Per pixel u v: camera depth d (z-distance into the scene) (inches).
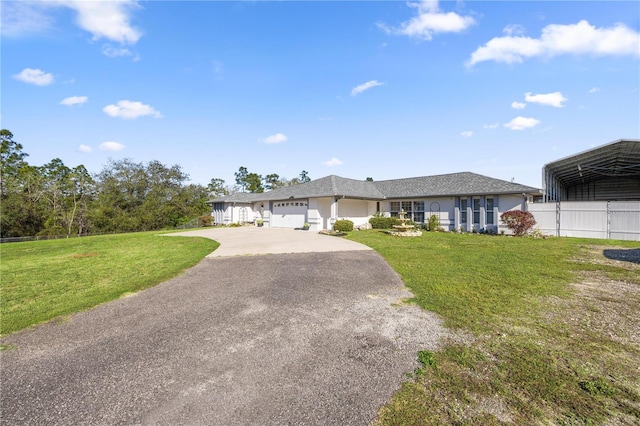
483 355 132.0
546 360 126.9
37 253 531.8
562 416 92.7
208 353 140.6
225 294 239.8
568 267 307.6
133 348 147.9
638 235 560.7
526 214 619.8
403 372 119.9
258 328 169.2
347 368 124.1
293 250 472.4
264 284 268.2
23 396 109.7
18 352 147.0
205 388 112.2
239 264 367.2
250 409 99.1
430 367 123.2
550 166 762.8
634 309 186.4
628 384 109.2
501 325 164.6
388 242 552.7
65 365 132.6
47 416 98.0
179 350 144.4
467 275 278.4
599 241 539.5
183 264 370.3
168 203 1545.3
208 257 423.8
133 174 1582.2
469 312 184.4
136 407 101.6
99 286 278.2
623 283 246.5
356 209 913.5
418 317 179.6
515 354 132.4
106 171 1542.8
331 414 95.7
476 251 426.0
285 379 117.0
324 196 800.9
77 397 108.3
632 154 690.2
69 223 1235.2
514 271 291.6
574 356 130.2
